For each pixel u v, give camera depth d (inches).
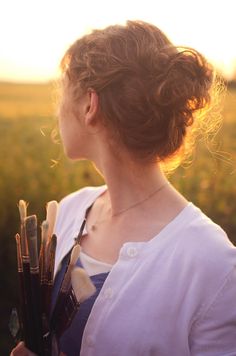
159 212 51.3
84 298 47.9
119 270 49.4
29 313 48.8
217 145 65.4
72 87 51.7
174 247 48.5
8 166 205.2
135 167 51.4
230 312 46.6
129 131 48.6
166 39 50.7
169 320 47.3
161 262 48.4
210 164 177.5
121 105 48.0
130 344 47.7
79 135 52.9
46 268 49.8
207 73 50.5
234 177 176.6
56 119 60.9
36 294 48.5
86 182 185.8
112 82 48.1
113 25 51.0
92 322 49.2
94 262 52.0
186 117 49.4
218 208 165.8
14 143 279.0
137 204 52.2
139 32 49.1
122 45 48.5
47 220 52.9
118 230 52.5
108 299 49.0
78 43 51.3
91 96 49.5
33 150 244.1
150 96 47.4
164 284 47.6
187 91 48.1
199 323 47.3
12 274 171.2
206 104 50.9
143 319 47.6
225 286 46.6
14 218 171.5
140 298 48.1
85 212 57.7
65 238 58.4
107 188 55.9
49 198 175.6
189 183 174.7
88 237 55.4
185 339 47.4
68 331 50.9
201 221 49.2
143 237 50.6
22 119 412.5
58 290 52.4
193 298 46.8
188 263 47.4
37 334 48.8
